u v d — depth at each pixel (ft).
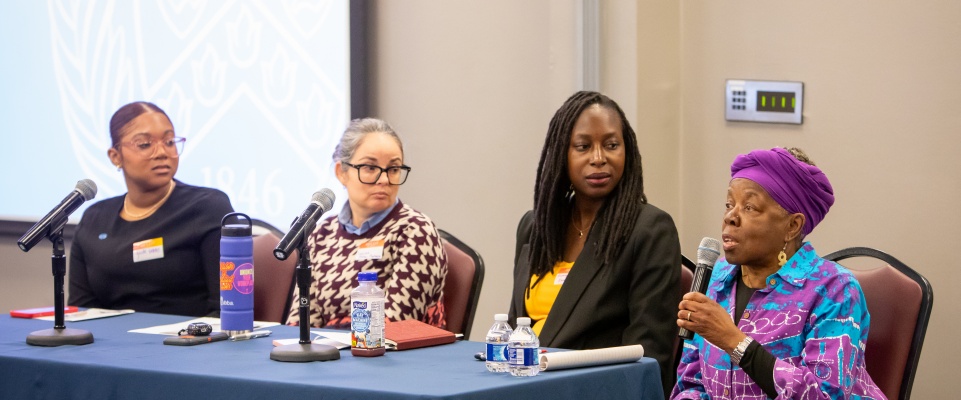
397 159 16.93
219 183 24.61
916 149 19.17
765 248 12.89
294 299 17.43
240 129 24.35
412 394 9.75
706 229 21.39
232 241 13.67
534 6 22.03
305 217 12.36
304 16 23.68
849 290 12.51
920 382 19.47
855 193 19.83
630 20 20.79
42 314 16.25
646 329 14.55
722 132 21.12
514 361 10.79
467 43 22.91
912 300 13.29
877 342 13.47
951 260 18.97
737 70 20.88
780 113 20.38
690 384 13.76
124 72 25.62
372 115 24.07
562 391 10.73
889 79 19.34
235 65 24.36
